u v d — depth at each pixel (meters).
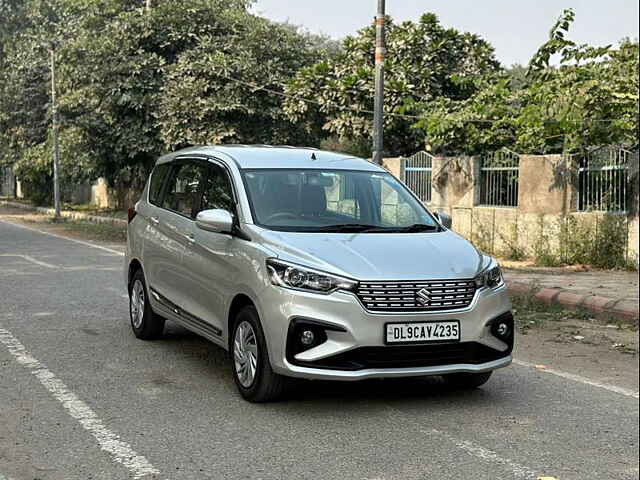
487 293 6.09
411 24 23.05
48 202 41.00
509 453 5.16
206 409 6.05
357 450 5.18
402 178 19.50
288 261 5.89
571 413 6.07
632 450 5.24
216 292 6.65
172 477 4.68
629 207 14.43
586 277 13.16
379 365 5.77
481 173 17.48
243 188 6.82
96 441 5.30
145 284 8.33
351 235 6.41
